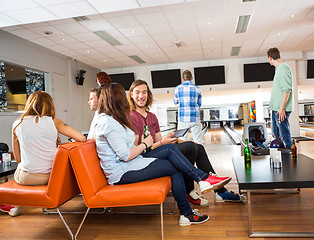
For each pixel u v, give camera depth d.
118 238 1.85
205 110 21.34
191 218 2.01
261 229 1.85
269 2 5.32
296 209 2.22
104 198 1.77
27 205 1.86
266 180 1.73
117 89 1.89
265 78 10.09
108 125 1.81
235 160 2.59
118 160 1.88
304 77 9.74
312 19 6.29
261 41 8.04
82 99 10.05
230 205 2.41
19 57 6.86
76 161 1.77
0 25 5.32
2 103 6.61
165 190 1.77
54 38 6.95
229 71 10.44
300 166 2.16
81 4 4.50
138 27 6.41
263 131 3.60
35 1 4.35
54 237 1.92
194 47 8.45
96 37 6.98
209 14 5.79
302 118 20.14
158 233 1.90
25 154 1.95
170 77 10.66
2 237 1.95
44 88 8.15
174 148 2.01
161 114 19.53
